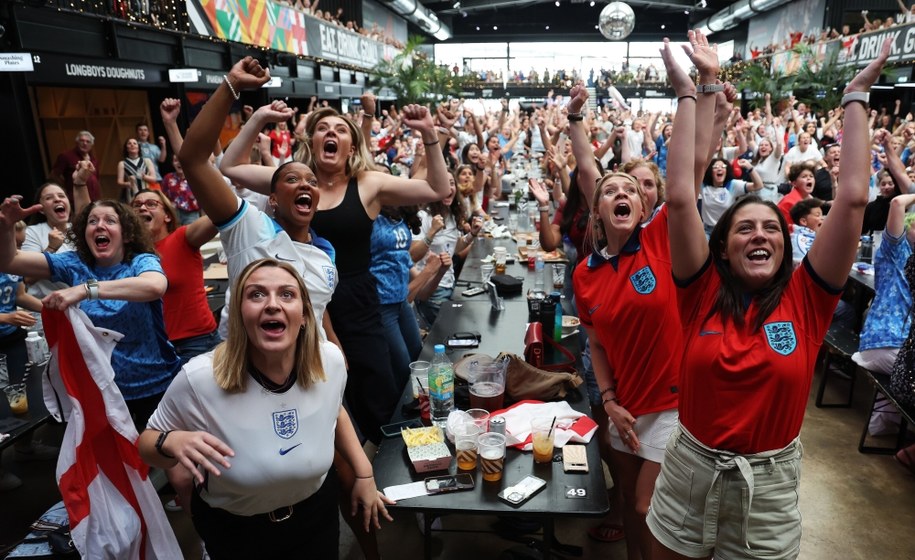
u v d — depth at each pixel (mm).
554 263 5090
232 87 1907
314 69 14297
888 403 3855
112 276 2840
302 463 1781
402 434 2461
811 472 3605
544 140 7836
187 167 1988
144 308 2875
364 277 2803
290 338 1700
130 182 8188
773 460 1778
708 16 33656
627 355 2404
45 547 2688
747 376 1730
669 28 36750
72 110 9961
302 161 2678
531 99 31062
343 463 2350
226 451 1685
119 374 2895
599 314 2441
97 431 2338
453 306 4133
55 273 2811
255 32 10883
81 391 2320
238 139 2713
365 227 2730
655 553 2027
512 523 3012
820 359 5172
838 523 3150
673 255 1884
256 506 1812
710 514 1843
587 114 13234
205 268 5488
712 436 1826
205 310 3629
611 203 2389
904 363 3320
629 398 2455
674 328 2324
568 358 3049
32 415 2863
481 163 6754
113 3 7305
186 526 3170
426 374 2906
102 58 7219
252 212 2166
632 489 2539
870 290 4973
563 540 2984
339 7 22734
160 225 3627
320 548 1964
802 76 17000
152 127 9906
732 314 1773
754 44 28125
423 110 2598
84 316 2311
